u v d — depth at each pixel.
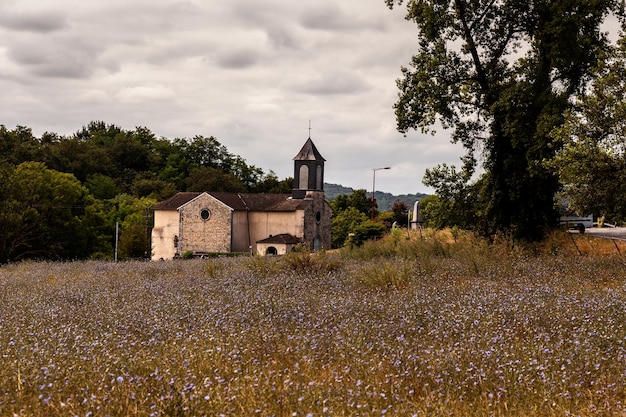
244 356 9.18
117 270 28.22
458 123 34.16
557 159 24.64
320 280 19.34
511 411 7.22
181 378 7.86
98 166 121.00
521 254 24.36
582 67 31.47
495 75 32.97
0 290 19.28
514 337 10.39
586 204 24.55
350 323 11.22
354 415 6.93
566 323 11.14
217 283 19.17
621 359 8.98
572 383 7.93
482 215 34.53
